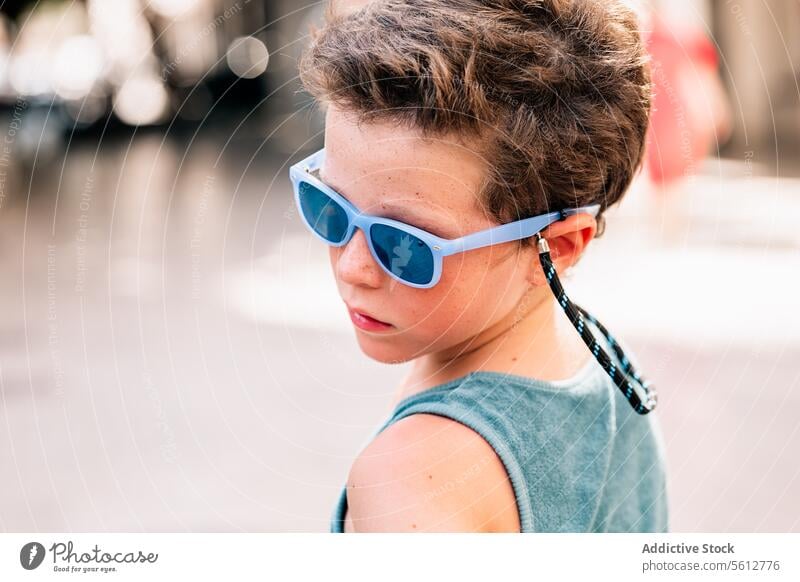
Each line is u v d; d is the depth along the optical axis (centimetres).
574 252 79
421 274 70
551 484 77
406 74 68
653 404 95
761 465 270
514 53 70
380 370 349
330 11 77
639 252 457
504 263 74
